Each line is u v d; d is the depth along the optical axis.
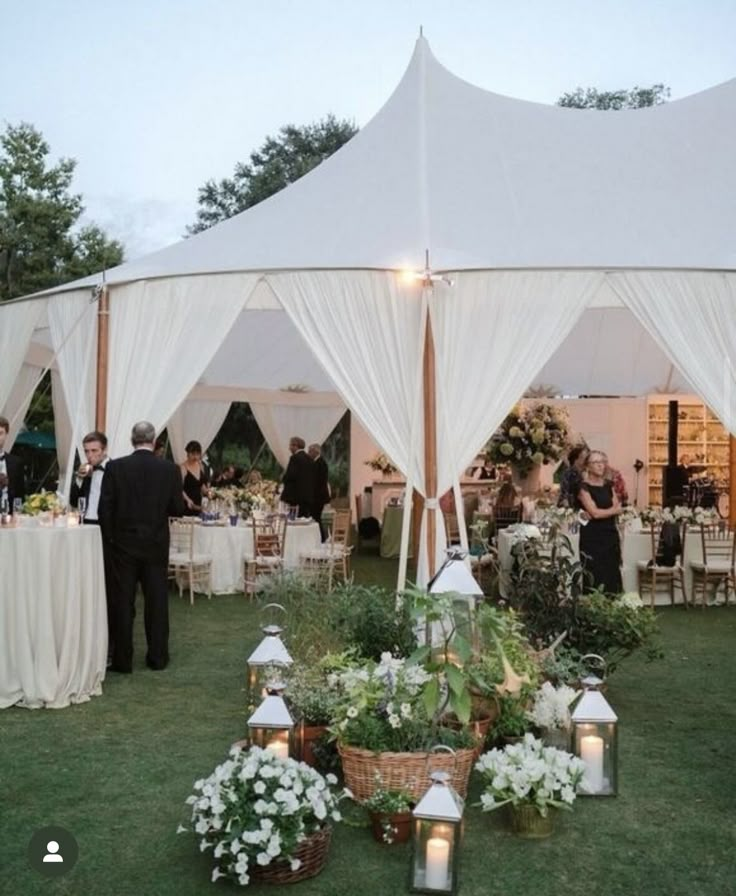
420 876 3.31
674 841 3.75
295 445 11.23
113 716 5.30
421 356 6.80
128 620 6.27
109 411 7.54
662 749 4.85
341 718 4.08
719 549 8.95
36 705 5.43
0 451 6.99
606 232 7.38
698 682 6.16
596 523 7.18
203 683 6.04
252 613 8.38
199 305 7.35
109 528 6.25
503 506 10.10
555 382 13.65
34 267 21.03
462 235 7.35
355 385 6.93
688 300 6.81
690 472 13.88
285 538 9.45
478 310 6.85
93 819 3.89
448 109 8.82
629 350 12.58
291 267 7.02
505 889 3.35
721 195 7.85
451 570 4.90
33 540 5.39
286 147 27.48
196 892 3.29
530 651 5.08
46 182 21.48
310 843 3.40
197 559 9.04
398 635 5.14
